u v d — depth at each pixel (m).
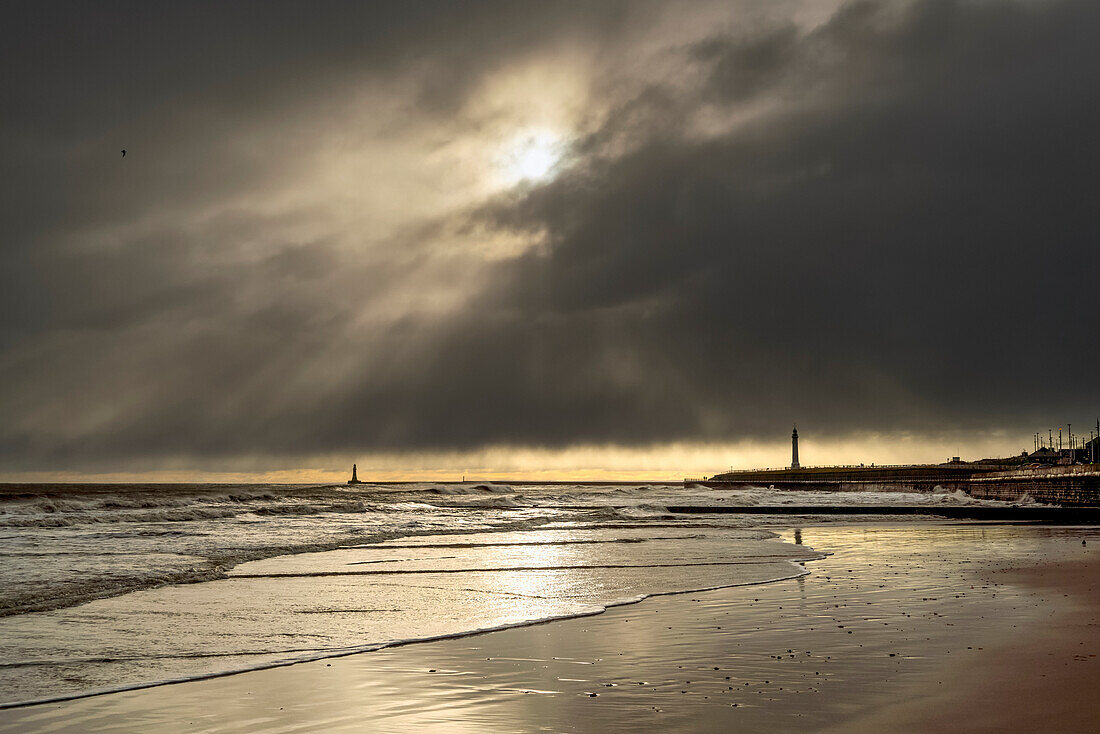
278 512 55.00
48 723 8.44
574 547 31.55
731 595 18.31
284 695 9.54
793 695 9.35
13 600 15.47
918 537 41.31
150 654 11.52
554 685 9.95
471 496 94.75
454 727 8.30
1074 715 8.44
